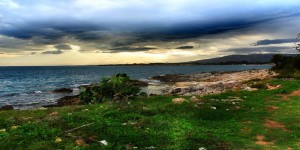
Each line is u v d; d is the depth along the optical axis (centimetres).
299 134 1440
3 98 4684
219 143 1252
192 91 4125
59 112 1973
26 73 14762
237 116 1803
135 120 1591
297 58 5481
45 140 1195
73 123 1456
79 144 1150
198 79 7569
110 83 2572
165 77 9094
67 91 5556
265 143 1311
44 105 3769
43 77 11112
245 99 2489
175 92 4319
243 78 5878
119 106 1912
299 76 4303
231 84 4278
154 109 1855
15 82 8488
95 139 1234
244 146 1241
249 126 1580
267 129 1534
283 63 6056
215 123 1625
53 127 1382
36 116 1838
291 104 2220
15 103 4075
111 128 1390
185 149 1153
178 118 1688
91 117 1593
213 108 2036
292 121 1691
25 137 1220
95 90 2608
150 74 13388
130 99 2500
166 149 1144
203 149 1164
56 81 8925
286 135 1423
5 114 1984
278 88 3003
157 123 1509
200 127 1508
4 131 1349
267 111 1973
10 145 1122
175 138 1284
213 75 8375
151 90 5412
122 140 1222
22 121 1622
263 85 3400
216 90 3772
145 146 1182
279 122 1688
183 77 8700
